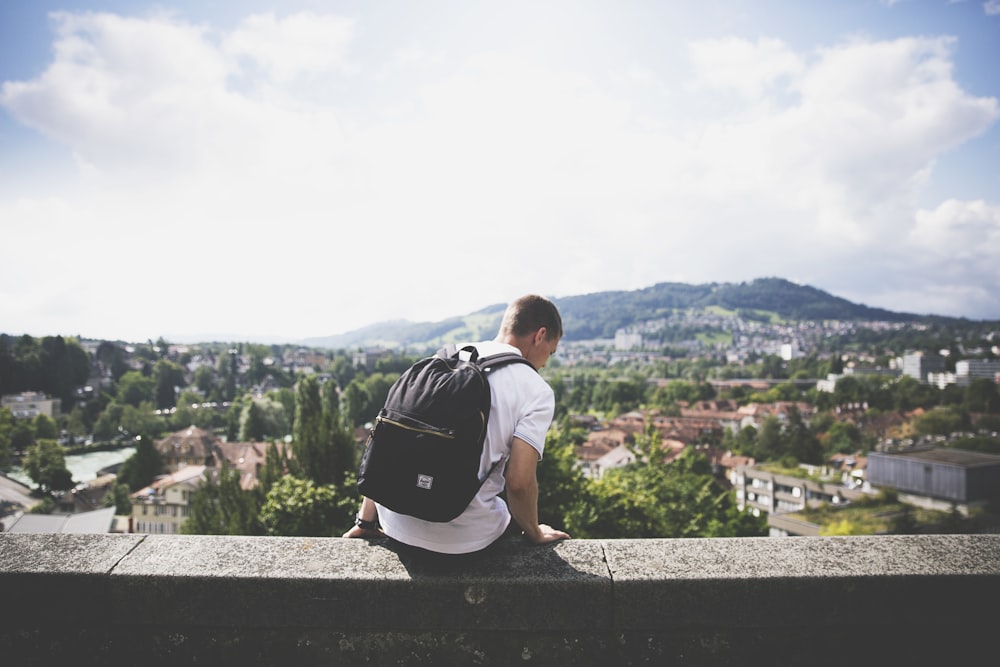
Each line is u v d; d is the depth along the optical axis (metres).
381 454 2.19
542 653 2.20
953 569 2.23
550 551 2.39
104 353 159.12
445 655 2.20
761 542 2.49
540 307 2.63
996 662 2.22
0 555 2.37
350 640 2.21
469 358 2.43
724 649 2.19
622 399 169.25
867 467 61.44
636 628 2.18
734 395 182.50
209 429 131.12
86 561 2.32
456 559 2.27
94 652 2.26
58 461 74.94
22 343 122.44
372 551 2.41
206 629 2.23
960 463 55.50
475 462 2.18
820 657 2.21
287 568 2.26
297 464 26.55
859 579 2.18
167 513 55.19
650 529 19.34
